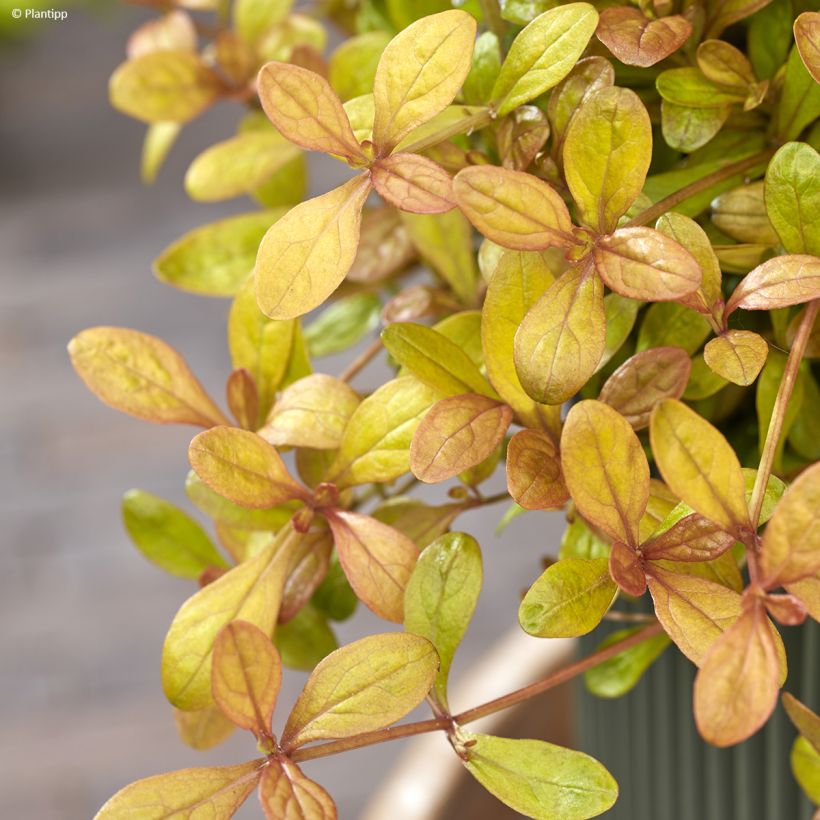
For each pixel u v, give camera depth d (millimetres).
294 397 540
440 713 516
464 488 562
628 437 488
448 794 807
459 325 548
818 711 613
